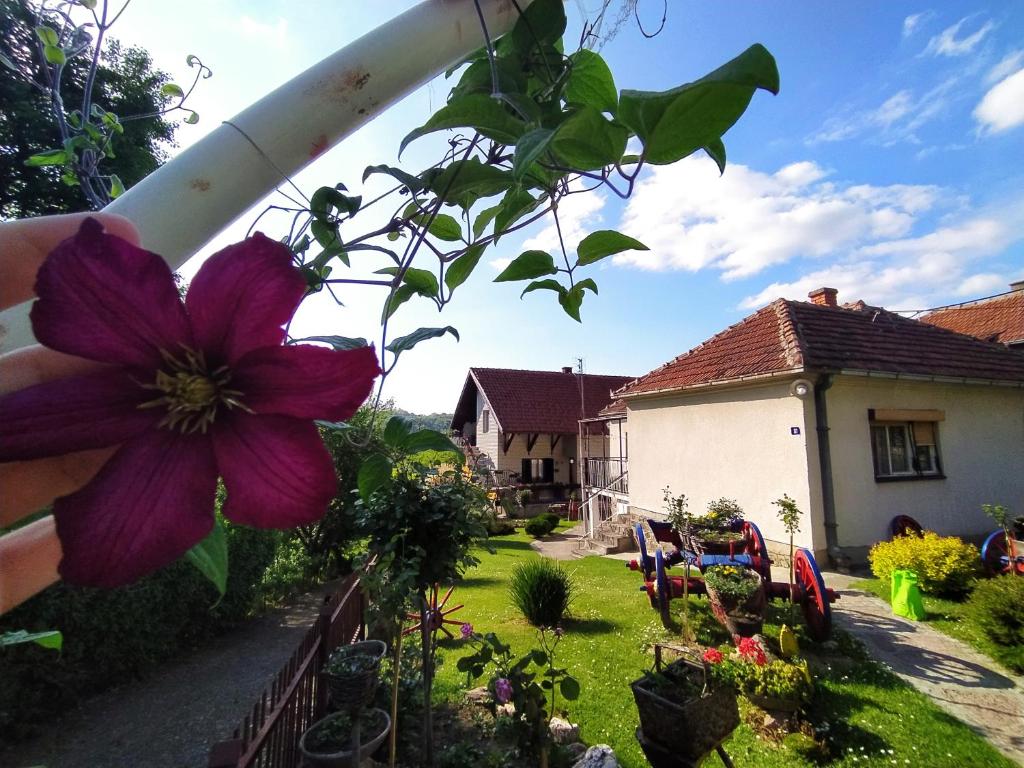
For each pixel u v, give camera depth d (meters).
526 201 0.82
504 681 3.09
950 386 8.65
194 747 4.07
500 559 10.54
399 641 3.21
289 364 0.33
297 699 2.84
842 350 8.13
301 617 7.48
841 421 7.73
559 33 0.73
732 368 8.87
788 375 7.68
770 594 5.33
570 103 0.76
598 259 0.82
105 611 4.88
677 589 5.62
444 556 3.43
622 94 0.42
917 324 10.12
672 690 2.66
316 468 0.34
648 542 10.48
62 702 4.64
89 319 0.31
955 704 3.80
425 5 0.65
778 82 0.38
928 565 6.13
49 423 0.31
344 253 0.75
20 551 0.48
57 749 4.08
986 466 8.79
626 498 12.87
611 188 0.51
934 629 5.14
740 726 3.62
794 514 5.86
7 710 4.13
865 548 7.50
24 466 0.38
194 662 5.76
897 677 4.20
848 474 7.63
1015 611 4.46
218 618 6.50
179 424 0.33
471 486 3.86
